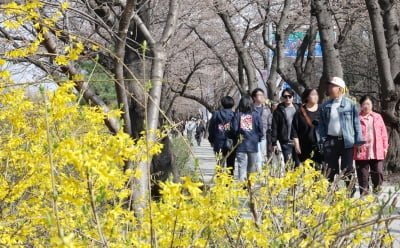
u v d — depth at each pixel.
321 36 21.03
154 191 13.12
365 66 48.38
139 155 5.21
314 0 21.02
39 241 6.14
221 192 5.31
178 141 24.34
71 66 8.24
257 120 16.05
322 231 5.25
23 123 6.44
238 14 34.97
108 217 4.89
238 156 15.94
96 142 5.12
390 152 23.44
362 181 14.78
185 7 29.28
